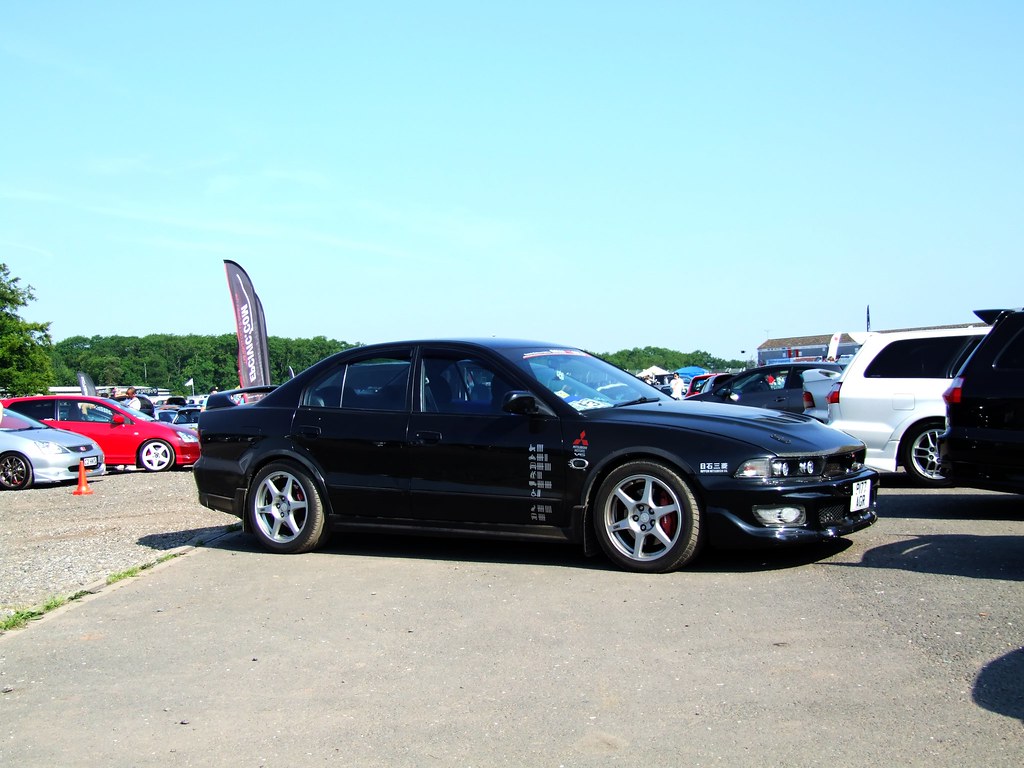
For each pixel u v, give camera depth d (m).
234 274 21.06
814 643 4.07
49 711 3.73
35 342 65.88
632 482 5.54
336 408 6.55
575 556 6.09
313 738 3.35
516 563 5.96
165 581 5.86
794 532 5.25
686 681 3.70
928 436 8.70
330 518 6.46
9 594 5.72
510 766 3.04
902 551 5.76
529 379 6.01
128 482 13.78
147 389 65.19
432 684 3.83
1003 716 3.21
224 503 6.86
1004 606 4.47
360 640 4.46
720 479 5.29
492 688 3.75
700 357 138.50
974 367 6.29
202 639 4.59
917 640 4.04
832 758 2.96
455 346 6.38
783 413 6.21
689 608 4.71
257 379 21.33
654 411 5.82
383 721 3.47
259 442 6.69
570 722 3.37
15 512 10.18
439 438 6.07
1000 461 6.05
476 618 4.73
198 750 3.30
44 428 14.27
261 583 5.71
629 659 4.00
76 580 6.03
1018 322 6.18
